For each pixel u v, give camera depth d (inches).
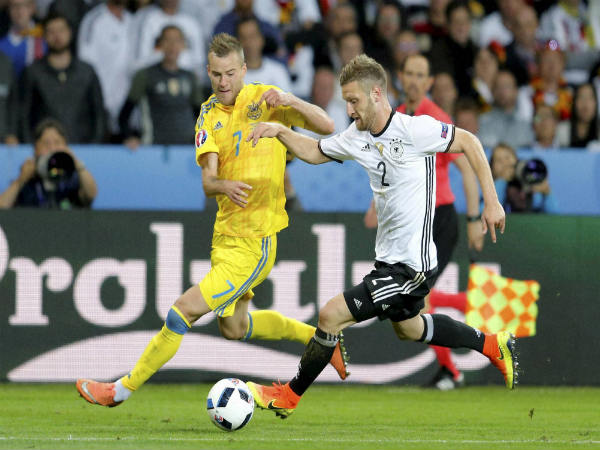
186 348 1071.6
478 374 1107.3
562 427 757.3
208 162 707.4
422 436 673.6
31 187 1125.1
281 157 734.5
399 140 662.5
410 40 1491.1
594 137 1450.5
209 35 1539.1
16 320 1058.1
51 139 1136.8
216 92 717.3
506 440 657.0
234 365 1074.7
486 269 1096.8
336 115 1435.8
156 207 1166.3
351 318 674.2
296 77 1520.7
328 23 1536.7
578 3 1673.2
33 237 1059.9
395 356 1095.0
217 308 718.5
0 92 1323.8
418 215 672.4
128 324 1067.3
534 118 1469.0
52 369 1060.5
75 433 660.1
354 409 876.6
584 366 1112.8
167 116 1334.9
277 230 740.7
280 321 799.7
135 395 977.5
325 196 1175.6
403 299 679.7
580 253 1112.8
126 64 1464.1
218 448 575.5
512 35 1610.5
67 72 1326.3
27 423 731.4
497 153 1177.4
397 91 1488.7
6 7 1434.5
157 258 1072.2
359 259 1086.4
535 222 1106.7
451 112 1391.5
